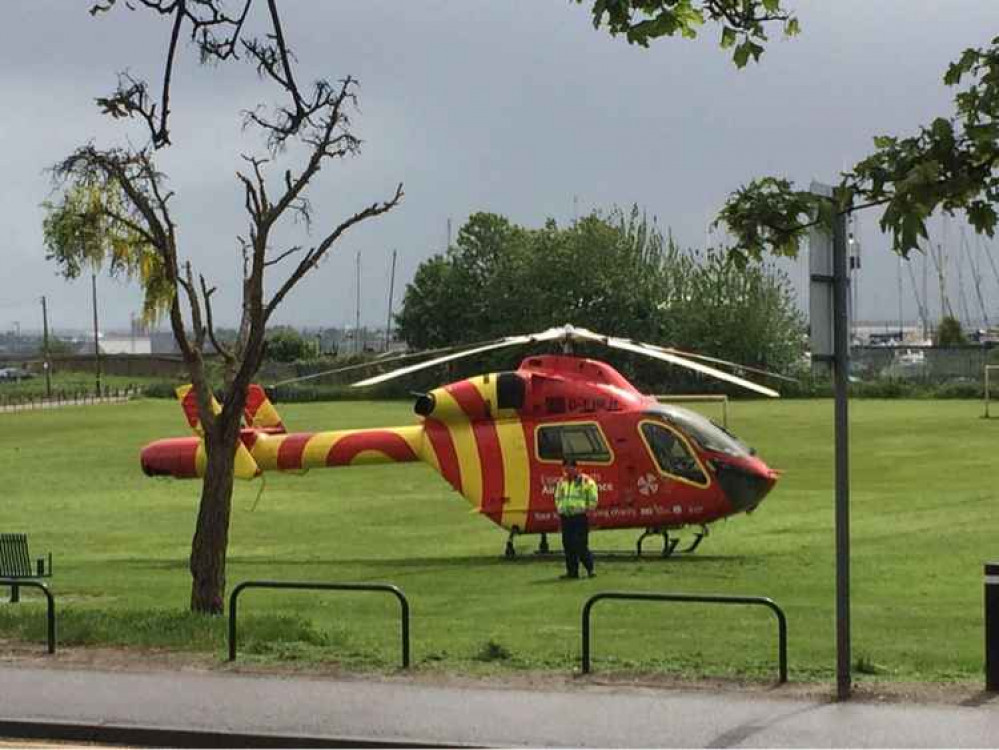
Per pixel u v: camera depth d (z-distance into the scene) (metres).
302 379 25.08
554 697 10.87
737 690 11.05
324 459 27.41
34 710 10.69
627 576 22.58
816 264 10.47
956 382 97.62
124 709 10.70
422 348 122.44
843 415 10.67
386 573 24.20
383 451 27.03
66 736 10.27
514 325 116.81
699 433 25.42
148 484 46.59
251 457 27.91
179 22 7.50
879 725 9.78
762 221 8.29
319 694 11.11
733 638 15.05
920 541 26.70
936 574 21.89
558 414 25.94
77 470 51.84
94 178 15.88
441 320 120.88
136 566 26.30
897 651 13.84
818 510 34.03
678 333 108.25
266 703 10.83
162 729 10.09
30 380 144.25
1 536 23.69
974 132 7.32
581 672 11.86
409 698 10.91
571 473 22.67
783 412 78.19
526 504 25.98
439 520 35.22
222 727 10.11
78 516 37.28
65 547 30.67
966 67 7.51
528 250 117.44
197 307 16.03
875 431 62.03
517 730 9.88
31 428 74.94
